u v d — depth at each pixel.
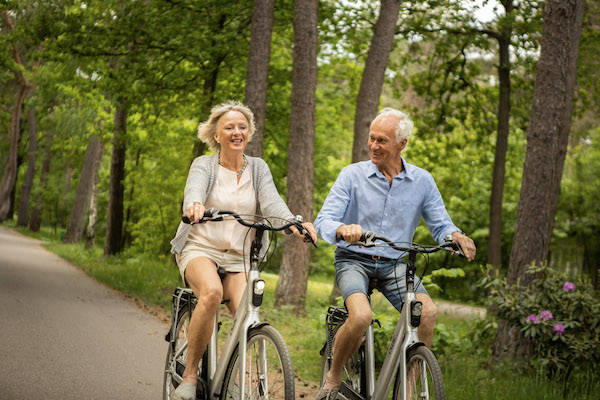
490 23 15.33
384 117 3.80
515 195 26.70
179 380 3.80
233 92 15.09
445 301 24.80
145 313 9.72
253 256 3.49
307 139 11.12
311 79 11.15
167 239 18.48
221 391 3.53
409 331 3.42
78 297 10.80
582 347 6.12
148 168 19.03
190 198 3.53
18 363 5.49
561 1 6.96
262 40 11.57
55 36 13.72
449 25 15.70
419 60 17.59
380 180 3.85
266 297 13.34
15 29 13.91
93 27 13.72
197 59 14.10
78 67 15.15
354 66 18.28
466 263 27.66
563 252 27.81
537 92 7.07
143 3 13.64
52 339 6.73
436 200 3.92
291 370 3.03
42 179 44.09
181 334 4.16
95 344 6.72
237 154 3.81
